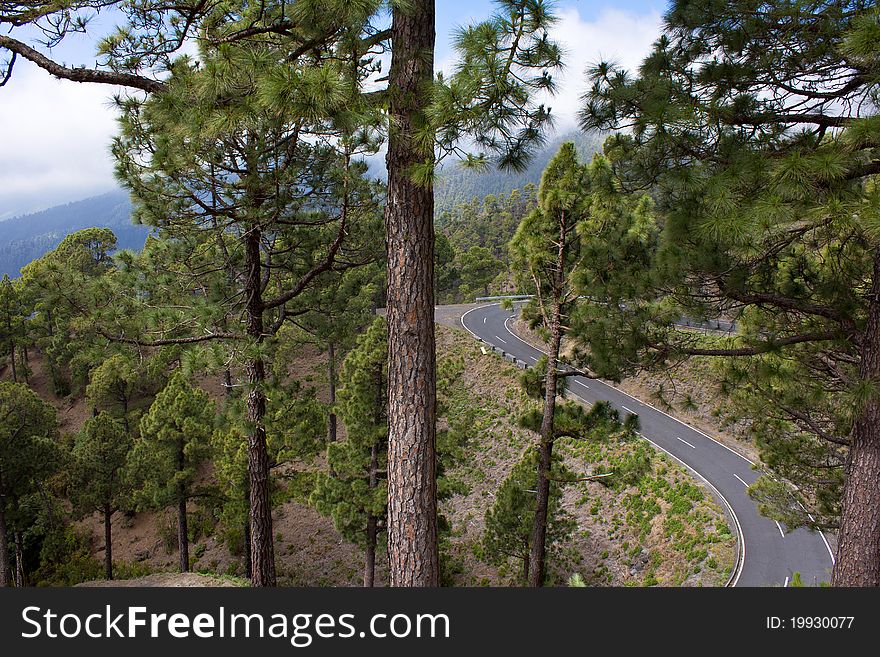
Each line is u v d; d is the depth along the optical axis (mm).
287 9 4105
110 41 6254
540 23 3844
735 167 5109
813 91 5656
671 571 15859
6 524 21875
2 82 5578
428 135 4258
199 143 7523
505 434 25641
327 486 15883
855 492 5852
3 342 44812
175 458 20719
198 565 24656
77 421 42000
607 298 8297
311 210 10719
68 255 49938
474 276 74500
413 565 5469
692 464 20328
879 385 5445
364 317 14609
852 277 6457
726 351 6996
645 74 6488
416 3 4609
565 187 10461
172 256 10898
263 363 11016
